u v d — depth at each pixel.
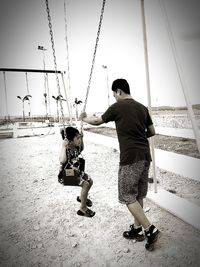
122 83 2.23
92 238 2.59
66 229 2.82
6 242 2.59
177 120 22.12
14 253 2.38
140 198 2.39
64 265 2.16
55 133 16.41
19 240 2.62
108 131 17.38
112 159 6.63
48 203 3.66
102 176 4.98
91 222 2.96
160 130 15.90
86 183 2.88
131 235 2.50
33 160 7.16
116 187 4.24
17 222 3.07
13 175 5.49
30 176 5.32
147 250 2.30
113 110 2.15
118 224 2.88
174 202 3.26
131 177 2.12
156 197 3.46
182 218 2.81
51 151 8.66
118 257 2.22
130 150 2.10
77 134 2.71
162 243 2.40
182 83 2.43
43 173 5.52
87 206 3.42
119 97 2.28
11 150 9.53
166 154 7.24
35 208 3.49
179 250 2.26
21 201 3.82
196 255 2.17
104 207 3.39
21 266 2.18
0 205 3.69
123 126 2.12
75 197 3.87
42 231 2.80
